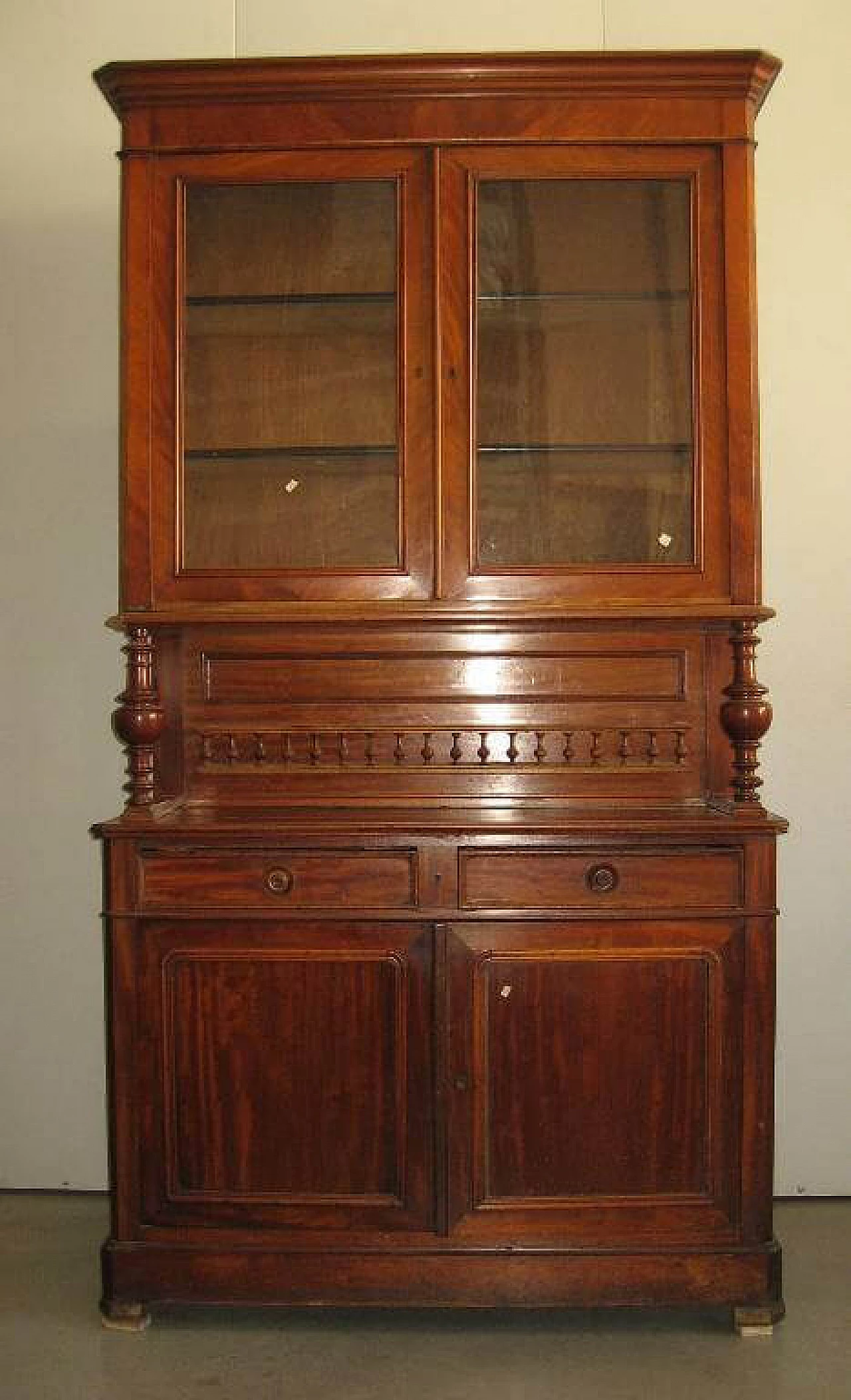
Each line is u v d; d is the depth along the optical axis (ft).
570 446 8.06
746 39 9.58
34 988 9.77
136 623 7.73
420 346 7.95
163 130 7.93
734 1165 7.52
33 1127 9.81
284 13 9.73
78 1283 8.33
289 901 7.54
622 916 7.46
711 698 8.06
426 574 7.95
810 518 9.53
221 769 8.10
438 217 7.88
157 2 9.73
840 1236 8.95
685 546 7.97
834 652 9.55
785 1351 7.43
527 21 9.69
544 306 8.08
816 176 9.50
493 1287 7.48
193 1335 7.68
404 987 7.52
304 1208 7.55
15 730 9.75
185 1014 7.60
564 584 7.91
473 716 8.06
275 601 7.95
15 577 9.73
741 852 7.48
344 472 8.09
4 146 9.71
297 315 8.12
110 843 7.57
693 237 7.89
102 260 9.71
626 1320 7.87
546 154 7.88
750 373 7.83
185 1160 7.62
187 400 8.08
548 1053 7.51
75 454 9.72
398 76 7.73
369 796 8.07
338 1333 7.70
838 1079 9.59
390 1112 7.55
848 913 9.58
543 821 7.49
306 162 7.91
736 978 7.51
